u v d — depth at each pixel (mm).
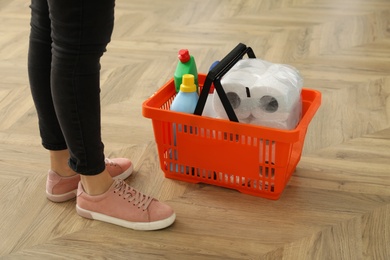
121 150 1691
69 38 1063
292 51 2340
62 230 1361
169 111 1390
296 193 1467
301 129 1299
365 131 1737
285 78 1375
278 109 1337
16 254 1291
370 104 1898
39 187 1524
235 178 1450
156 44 2459
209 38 2504
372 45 2363
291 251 1271
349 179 1515
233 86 1350
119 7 2898
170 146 1472
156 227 1338
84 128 1180
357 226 1338
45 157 1663
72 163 1263
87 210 1377
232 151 1396
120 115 1893
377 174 1530
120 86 2098
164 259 1261
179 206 1437
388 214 1373
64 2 1021
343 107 1885
